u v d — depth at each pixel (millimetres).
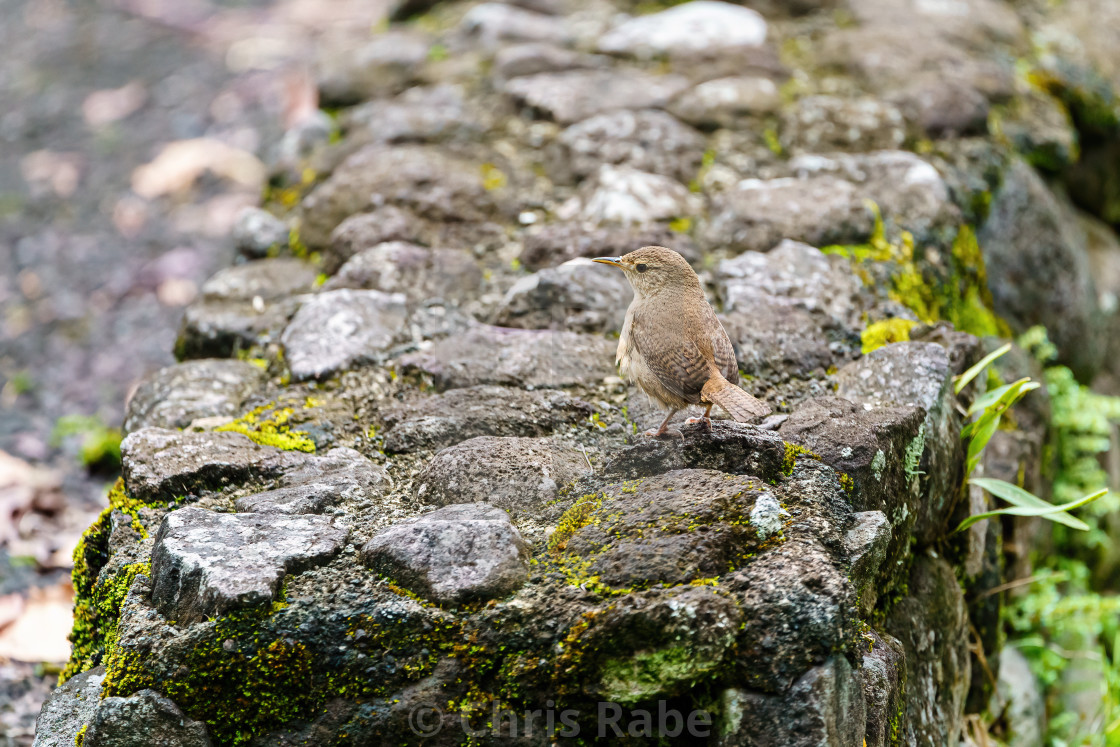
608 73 12727
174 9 21562
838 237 9914
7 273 15148
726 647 5539
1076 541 11734
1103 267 13523
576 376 8359
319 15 20922
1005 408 8016
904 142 11711
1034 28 14727
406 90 13266
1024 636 10141
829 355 8523
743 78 12516
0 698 8859
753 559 5941
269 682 5840
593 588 5840
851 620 5684
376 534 6375
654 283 7559
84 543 7129
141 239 15695
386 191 10766
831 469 6852
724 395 6656
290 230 11117
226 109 18016
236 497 7078
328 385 8422
